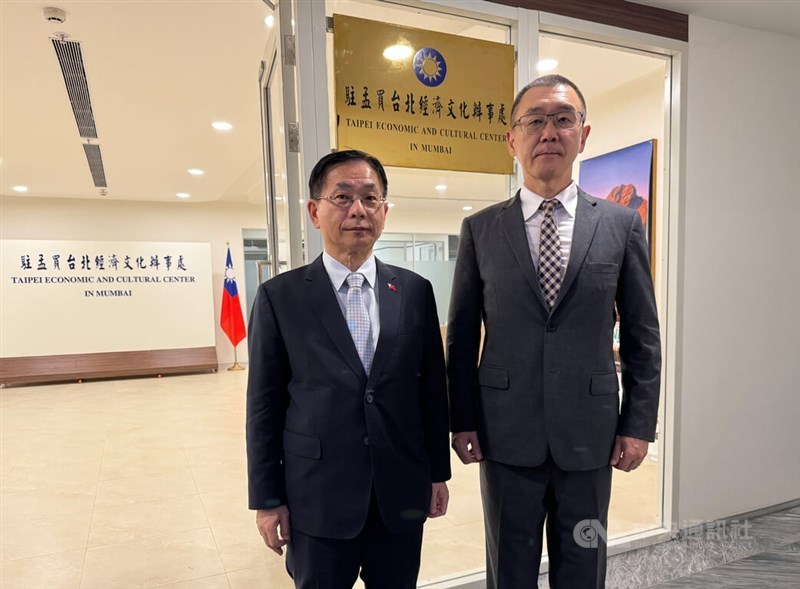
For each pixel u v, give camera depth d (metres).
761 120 2.46
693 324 2.35
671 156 2.33
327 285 1.15
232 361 8.12
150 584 2.05
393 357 1.13
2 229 6.98
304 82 1.71
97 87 3.35
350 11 1.85
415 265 2.03
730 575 2.05
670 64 2.32
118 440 4.13
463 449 1.37
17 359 6.61
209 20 2.56
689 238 2.32
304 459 1.10
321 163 1.15
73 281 6.90
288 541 1.14
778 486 2.59
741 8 2.23
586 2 2.09
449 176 2.01
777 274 2.53
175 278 7.40
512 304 1.29
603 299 1.26
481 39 1.96
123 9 2.44
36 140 4.44
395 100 1.84
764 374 2.53
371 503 1.11
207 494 3.00
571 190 1.32
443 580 1.97
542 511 1.32
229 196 7.57
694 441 2.38
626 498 2.80
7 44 2.74
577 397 1.25
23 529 2.55
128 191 6.87
